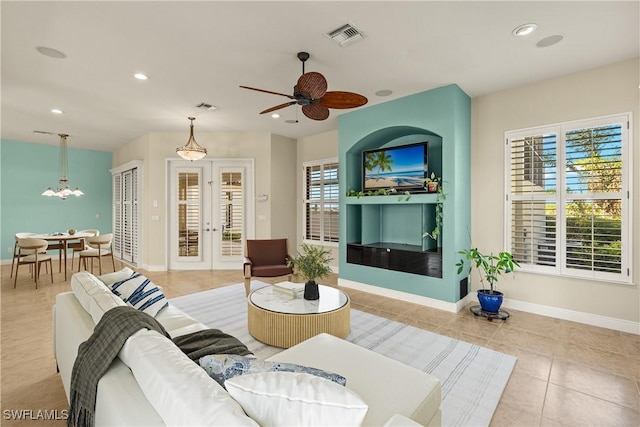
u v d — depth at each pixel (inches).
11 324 127.3
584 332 121.3
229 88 148.1
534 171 142.3
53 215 285.6
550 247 138.5
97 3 86.0
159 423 36.7
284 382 38.5
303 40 106.3
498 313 137.6
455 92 144.7
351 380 57.8
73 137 252.2
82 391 49.2
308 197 253.6
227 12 90.6
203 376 39.7
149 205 234.7
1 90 150.1
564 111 134.7
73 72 130.6
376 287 175.6
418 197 157.5
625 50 113.7
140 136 247.9
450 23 96.4
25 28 98.1
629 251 120.4
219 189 240.8
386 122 167.0
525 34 102.7
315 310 105.3
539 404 78.0
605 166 125.6
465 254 150.2
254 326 110.2
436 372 92.0
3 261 261.7
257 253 184.4
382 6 88.2
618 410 75.7
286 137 253.6
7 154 263.9
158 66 125.5
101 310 62.7
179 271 233.9
